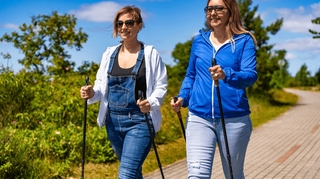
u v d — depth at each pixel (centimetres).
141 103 358
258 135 1262
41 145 656
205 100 360
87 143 708
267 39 2539
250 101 2400
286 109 2308
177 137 1001
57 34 1327
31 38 1306
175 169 729
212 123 361
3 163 541
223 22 360
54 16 1330
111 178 636
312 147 1023
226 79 330
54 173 603
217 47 363
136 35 392
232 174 352
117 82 384
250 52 355
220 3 357
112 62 391
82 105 859
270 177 697
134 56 388
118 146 402
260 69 2538
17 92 832
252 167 783
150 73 384
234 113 355
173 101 379
